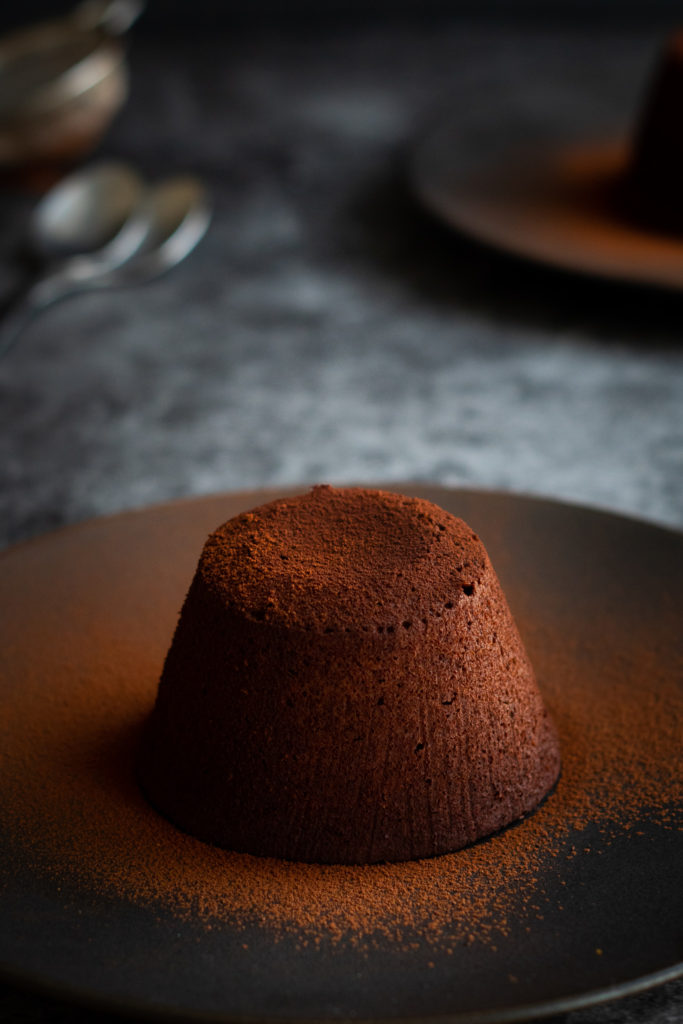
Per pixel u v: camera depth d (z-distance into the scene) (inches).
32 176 32.5
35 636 17.6
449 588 16.2
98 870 15.5
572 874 15.4
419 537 16.5
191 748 16.2
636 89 41.9
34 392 24.7
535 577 18.2
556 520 18.7
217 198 34.8
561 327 27.1
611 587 18.1
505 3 55.1
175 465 22.5
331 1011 14.1
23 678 17.3
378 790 16.0
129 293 29.3
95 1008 14.2
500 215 28.1
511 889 15.4
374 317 27.9
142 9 52.8
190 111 42.3
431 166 31.2
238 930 14.9
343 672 15.9
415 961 14.6
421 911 15.1
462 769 16.1
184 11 53.3
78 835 15.8
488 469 22.3
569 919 14.9
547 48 49.8
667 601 17.8
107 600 18.0
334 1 54.5
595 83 43.1
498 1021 14.0
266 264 30.8
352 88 44.8
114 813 16.1
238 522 16.8
